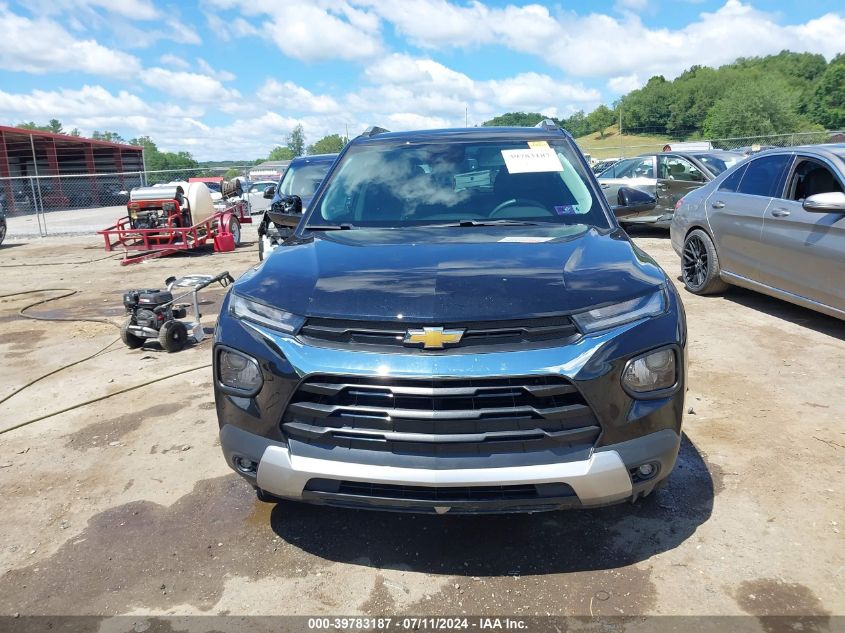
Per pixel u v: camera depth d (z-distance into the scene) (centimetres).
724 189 673
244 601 250
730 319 610
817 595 243
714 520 292
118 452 380
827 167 538
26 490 339
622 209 381
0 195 2258
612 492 233
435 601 247
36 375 534
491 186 369
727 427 384
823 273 527
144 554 281
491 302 235
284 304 252
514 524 294
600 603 242
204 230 1325
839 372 468
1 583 264
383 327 233
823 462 340
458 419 225
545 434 227
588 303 237
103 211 2838
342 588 256
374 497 236
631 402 234
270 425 246
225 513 311
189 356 575
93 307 816
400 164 391
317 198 382
